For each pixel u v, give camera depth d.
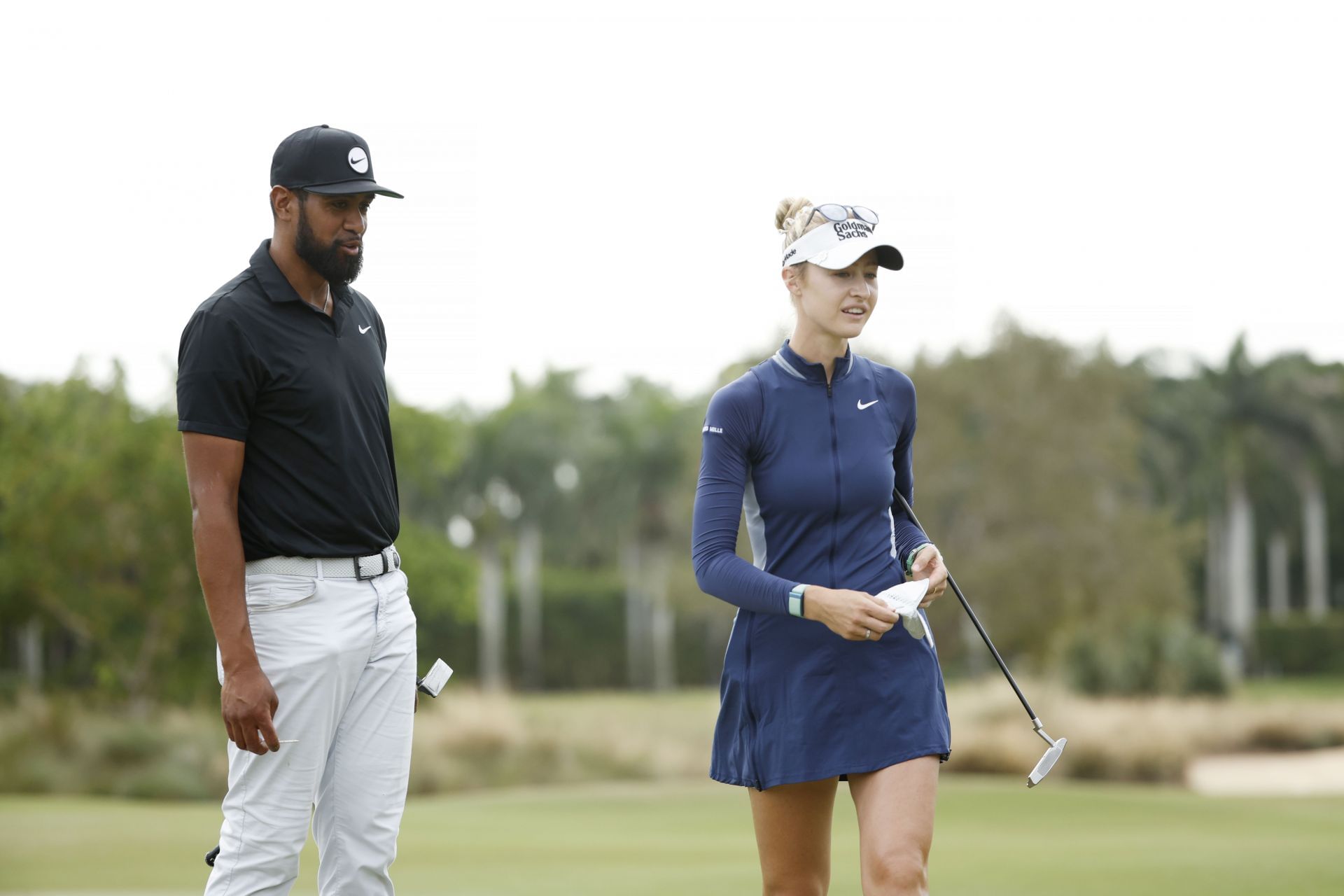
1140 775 55.59
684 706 99.12
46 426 65.50
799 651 10.88
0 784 51.81
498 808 40.81
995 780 54.16
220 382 9.95
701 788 48.28
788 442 11.00
